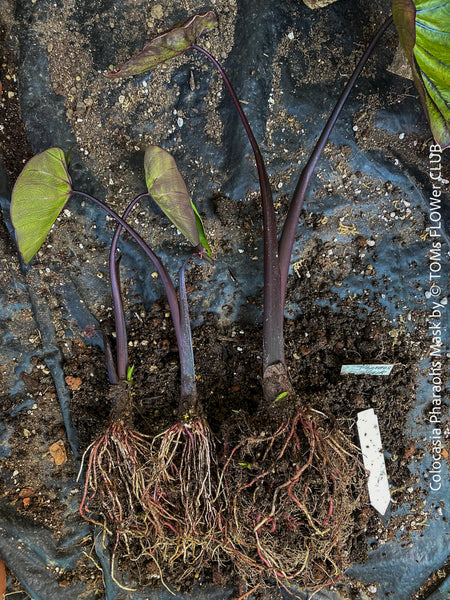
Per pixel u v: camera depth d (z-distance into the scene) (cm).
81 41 49
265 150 50
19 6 48
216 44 49
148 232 51
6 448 52
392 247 52
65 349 51
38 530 52
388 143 50
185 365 46
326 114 50
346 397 51
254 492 45
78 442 52
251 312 52
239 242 51
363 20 49
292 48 49
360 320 52
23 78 49
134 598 52
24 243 41
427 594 53
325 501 45
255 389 51
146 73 49
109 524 51
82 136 50
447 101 41
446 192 51
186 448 46
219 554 50
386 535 53
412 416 53
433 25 39
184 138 50
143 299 51
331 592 52
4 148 49
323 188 51
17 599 51
